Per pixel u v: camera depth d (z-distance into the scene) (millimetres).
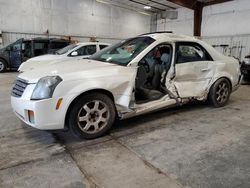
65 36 10984
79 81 2254
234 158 2051
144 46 2885
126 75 2541
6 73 8344
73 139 2475
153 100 2920
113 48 3242
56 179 1717
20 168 1863
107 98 2463
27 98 2172
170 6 12133
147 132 2668
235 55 9570
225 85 3742
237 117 3262
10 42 9633
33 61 5789
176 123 2984
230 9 9656
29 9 9875
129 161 1992
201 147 2275
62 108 2174
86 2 11367
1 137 2514
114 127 2828
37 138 2498
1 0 9164
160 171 1831
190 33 11672
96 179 1721
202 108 3723
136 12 13359
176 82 3131
